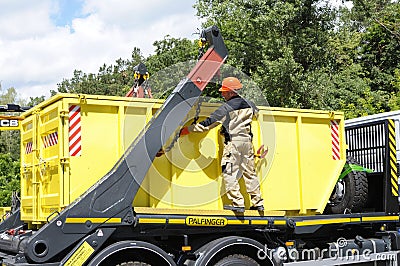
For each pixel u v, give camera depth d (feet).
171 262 22.06
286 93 72.28
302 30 77.25
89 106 22.67
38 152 24.44
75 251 20.61
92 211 21.16
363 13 107.45
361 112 75.20
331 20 81.25
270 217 24.44
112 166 22.84
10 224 28.07
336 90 80.79
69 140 22.17
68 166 22.04
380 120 29.71
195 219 22.72
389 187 28.78
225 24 78.38
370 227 28.89
